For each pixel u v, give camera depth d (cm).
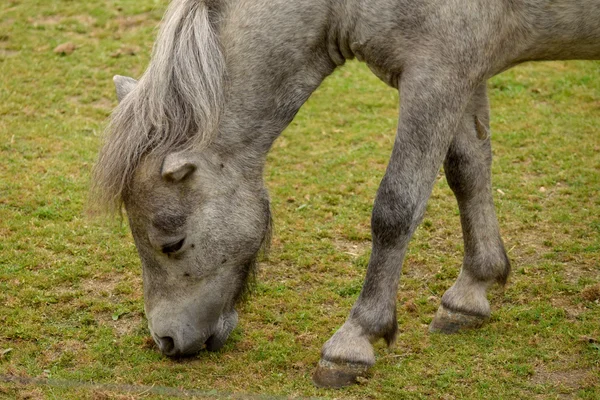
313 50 818
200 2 793
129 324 982
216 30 798
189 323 832
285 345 930
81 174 1380
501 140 1507
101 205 786
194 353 885
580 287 1043
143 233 805
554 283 1054
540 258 1129
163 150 782
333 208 1289
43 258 1123
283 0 791
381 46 795
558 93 1703
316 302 1035
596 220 1223
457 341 930
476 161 920
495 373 865
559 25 800
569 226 1210
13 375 863
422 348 917
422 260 1134
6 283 1058
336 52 830
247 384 854
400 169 796
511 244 1171
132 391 838
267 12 792
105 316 999
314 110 1667
